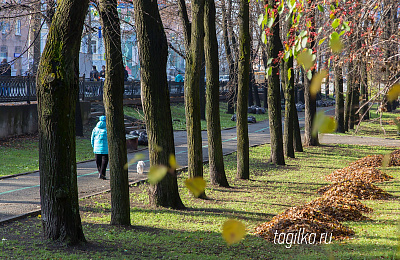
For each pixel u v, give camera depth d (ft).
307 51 3.68
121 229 27.68
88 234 25.86
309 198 39.40
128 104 102.83
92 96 93.50
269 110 59.16
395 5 24.30
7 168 47.34
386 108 14.37
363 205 33.86
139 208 33.94
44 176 22.35
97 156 44.93
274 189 43.37
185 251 23.08
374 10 21.75
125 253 22.13
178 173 48.21
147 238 25.59
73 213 22.93
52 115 21.65
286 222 27.20
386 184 45.37
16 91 68.39
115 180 28.32
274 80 58.29
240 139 48.01
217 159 43.98
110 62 27.48
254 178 49.24
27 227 27.12
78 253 21.47
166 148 31.99
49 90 21.39
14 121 67.51
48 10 29.63
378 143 83.51
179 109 124.77
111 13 27.20
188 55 38.50
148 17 31.73
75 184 23.06
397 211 32.96
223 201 37.65
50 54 21.31
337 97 90.74
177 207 34.58
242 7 46.11
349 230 26.96
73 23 21.02
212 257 21.67
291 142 65.51
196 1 37.17
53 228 22.68
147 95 31.94
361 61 21.39
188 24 38.96
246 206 35.68
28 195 36.11
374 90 17.71
